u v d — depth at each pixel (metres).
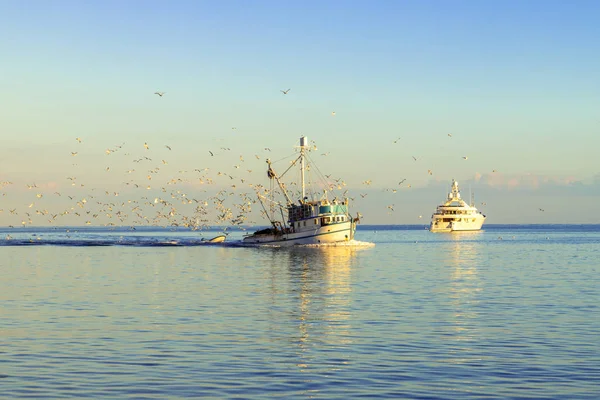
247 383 31.34
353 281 80.62
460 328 45.47
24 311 53.84
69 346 39.34
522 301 60.16
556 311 53.50
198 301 60.56
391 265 110.75
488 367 34.28
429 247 188.25
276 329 45.22
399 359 36.09
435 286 74.19
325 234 169.00
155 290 70.31
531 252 158.62
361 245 185.62
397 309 54.94
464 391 30.05
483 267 106.25
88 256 140.50
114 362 35.34
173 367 34.31
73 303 59.06
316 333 43.66
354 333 43.69
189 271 97.38
